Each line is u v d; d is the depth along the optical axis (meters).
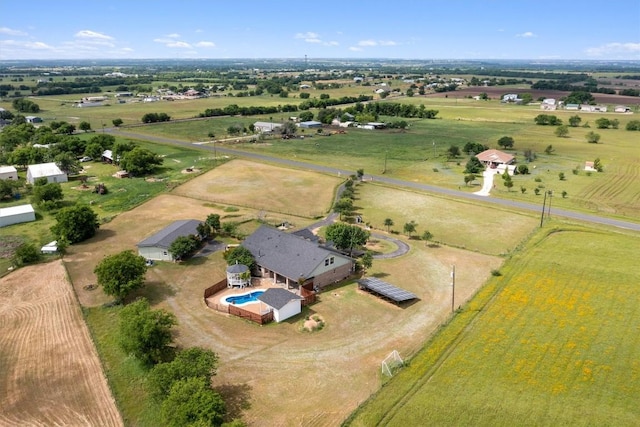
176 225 80.69
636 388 42.06
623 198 105.25
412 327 54.12
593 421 37.97
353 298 61.38
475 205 99.38
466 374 44.31
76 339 51.94
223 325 54.72
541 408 39.50
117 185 116.12
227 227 81.88
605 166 135.88
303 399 42.22
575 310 55.44
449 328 52.34
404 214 94.56
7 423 39.66
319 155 152.25
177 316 56.53
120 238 81.94
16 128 174.38
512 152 157.75
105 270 58.62
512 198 104.50
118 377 45.41
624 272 64.81
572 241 77.50
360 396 42.50
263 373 45.84
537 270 66.12
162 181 118.69
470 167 128.38
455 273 68.06
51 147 144.88
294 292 62.53
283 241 70.00
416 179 122.75
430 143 175.00
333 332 53.28
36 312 57.59
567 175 125.75
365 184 116.69
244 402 41.72
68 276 67.00
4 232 84.62
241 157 146.00
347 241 72.88
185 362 41.75
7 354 49.12
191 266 70.69
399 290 60.97
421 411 39.41
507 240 80.69
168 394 39.56
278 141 178.00
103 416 40.47
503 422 38.03
